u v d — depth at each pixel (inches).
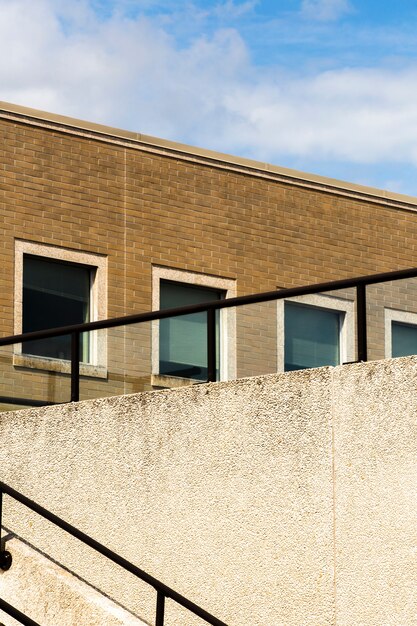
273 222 844.0
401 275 409.4
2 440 496.1
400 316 414.6
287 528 405.1
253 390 424.2
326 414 402.3
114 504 455.8
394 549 377.4
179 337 479.8
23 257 744.3
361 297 420.2
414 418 379.6
